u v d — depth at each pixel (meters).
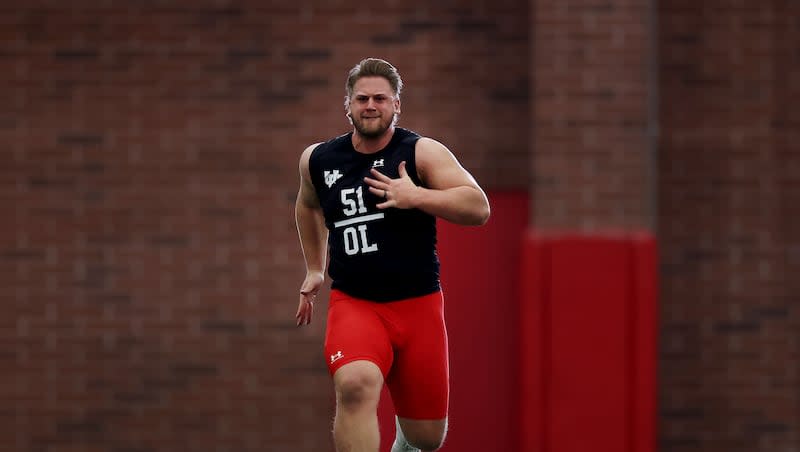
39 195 32.56
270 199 32.41
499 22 31.97
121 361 32.59
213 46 32.34
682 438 31.94
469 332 32.41
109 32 32.38
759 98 31.62
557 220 29.62
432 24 32.09
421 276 15.07
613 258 29.09
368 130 14.40
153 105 32.41
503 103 32.06
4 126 32.50
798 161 31.61
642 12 29.53
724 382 31.86
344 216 14.81
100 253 32.56
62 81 32.44
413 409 15.59
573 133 29.61
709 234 31.73
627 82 29.55
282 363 32.41
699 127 31.64
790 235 31.69
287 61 32.28
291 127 32.34
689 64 31.59
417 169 14.62
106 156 32.50
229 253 32.47
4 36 32.41
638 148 29.55
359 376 14.20
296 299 32.44
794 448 31.86
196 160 32.44
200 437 32.50
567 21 29.69
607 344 29.06
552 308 29.16
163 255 32.50
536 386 29.17
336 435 14.27
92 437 32.59
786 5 31.55
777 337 31.75
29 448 32.69
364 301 15.06
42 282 32.59
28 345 32.59
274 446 32.50
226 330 32.50
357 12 32.16
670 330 31.89
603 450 29.02
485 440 32.38
